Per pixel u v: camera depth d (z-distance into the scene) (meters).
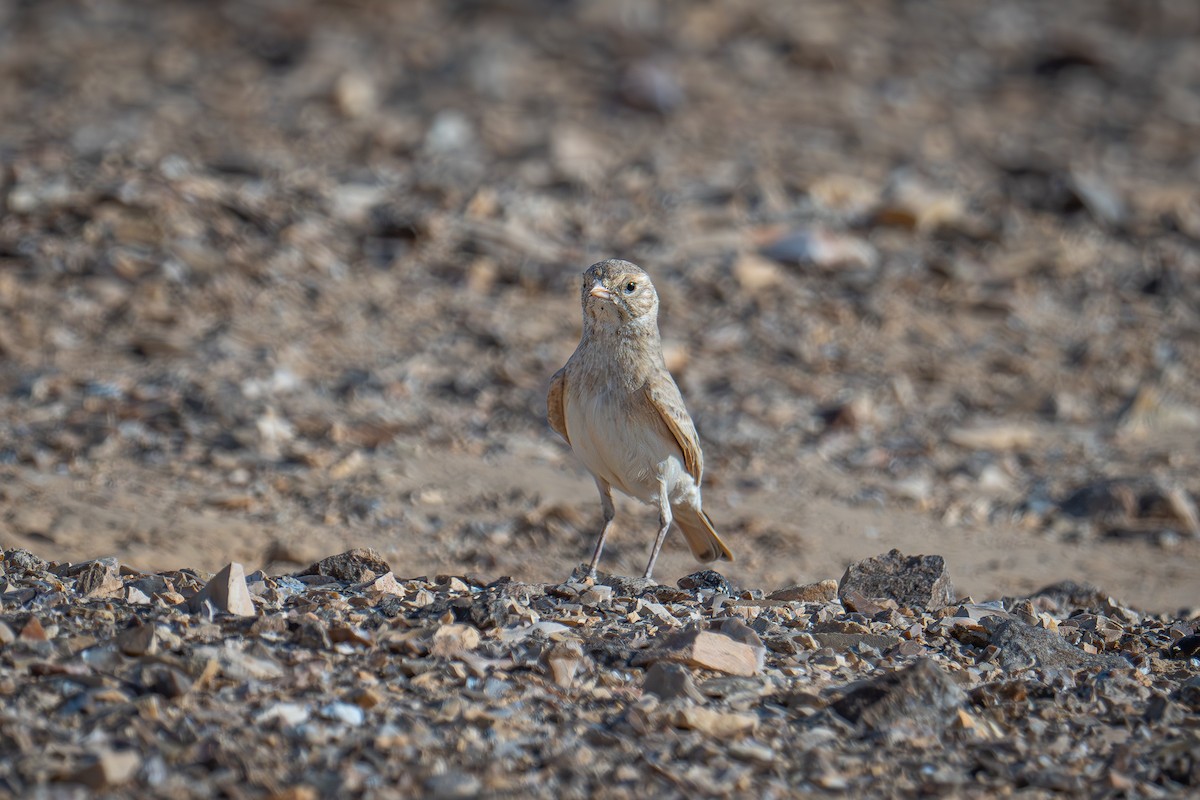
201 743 5.70
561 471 13.28
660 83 26.64
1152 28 35.69
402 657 6.73
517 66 28.47
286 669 6.45
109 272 16.20
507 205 19.70
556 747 5.96
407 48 29.75
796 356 16.42
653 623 7.59
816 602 8.55
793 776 5.94
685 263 18.34
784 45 31.05
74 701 5.92
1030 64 31.97
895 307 17.86
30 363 14.28
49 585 7.39
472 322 16.48
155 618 6.86
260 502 11.78
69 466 12.18
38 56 27.77
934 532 12.47
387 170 21.23
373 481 12.46
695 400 15.16
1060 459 14.41
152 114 23.81
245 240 17.50
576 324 16.75
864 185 21.97
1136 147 26.69
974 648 7.65
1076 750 6.40
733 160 23.08
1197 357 17.19
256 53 28.97
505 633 7.18
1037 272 19.33
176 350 14.71
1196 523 12.80
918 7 35.28
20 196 17.28
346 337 15.82
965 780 6.02
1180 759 6.20
